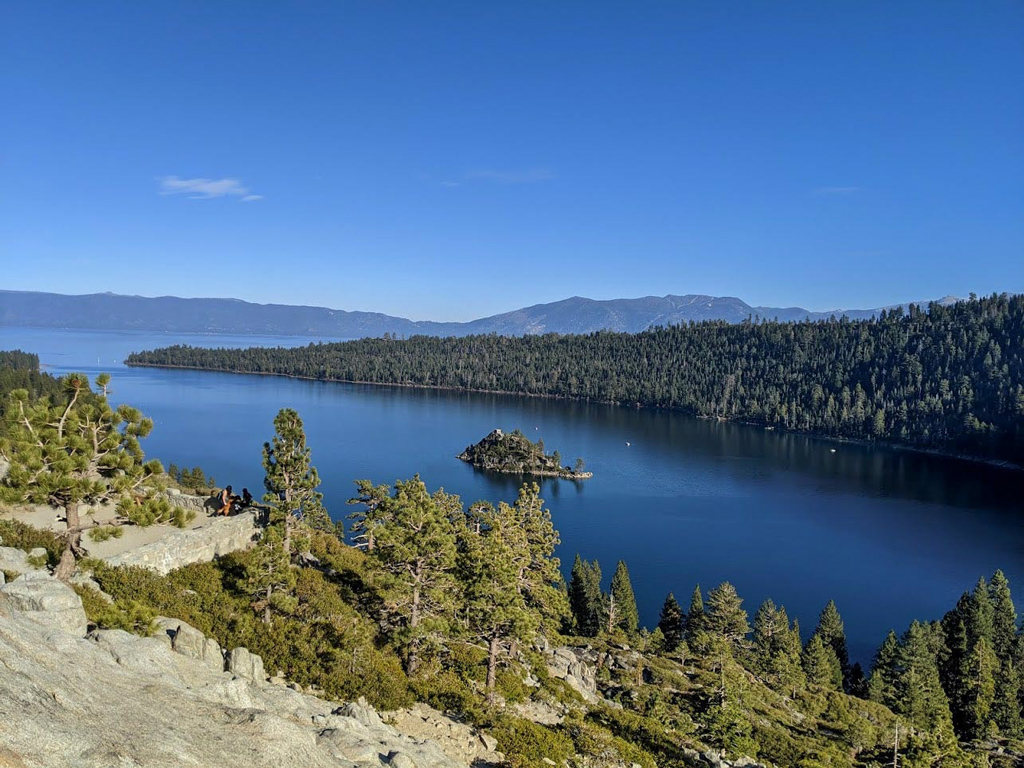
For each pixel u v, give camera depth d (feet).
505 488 610.65
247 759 46.57
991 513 547.08
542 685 138.82
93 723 41.63
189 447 652.07
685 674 209.26
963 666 252.83
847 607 358.64
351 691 90.53
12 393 81.56
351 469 637.71
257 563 100.22
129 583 93.61
